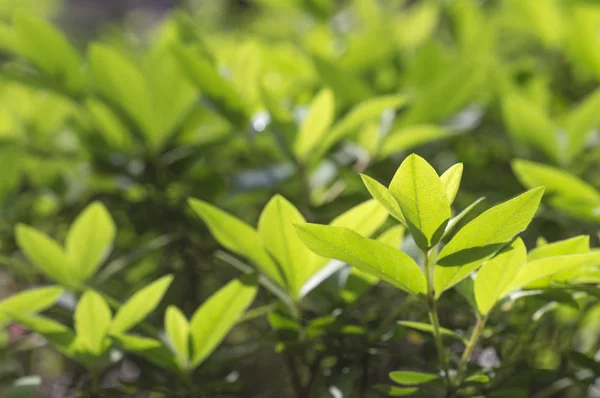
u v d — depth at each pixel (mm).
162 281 651
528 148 771
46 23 784
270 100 734
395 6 1034
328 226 587
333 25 1017
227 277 812
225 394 672
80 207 814
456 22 948
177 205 785
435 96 776
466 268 599
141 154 797
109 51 770
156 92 778
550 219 753
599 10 827
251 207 807
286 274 648
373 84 867
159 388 658
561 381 693
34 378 658
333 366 682
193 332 653
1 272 826
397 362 713
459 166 593
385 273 600
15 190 794
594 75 860
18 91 866
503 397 644
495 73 828
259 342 702
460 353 692
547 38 896
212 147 792
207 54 790
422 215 587
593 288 620
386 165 784
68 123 829
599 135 796
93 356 662
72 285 711
